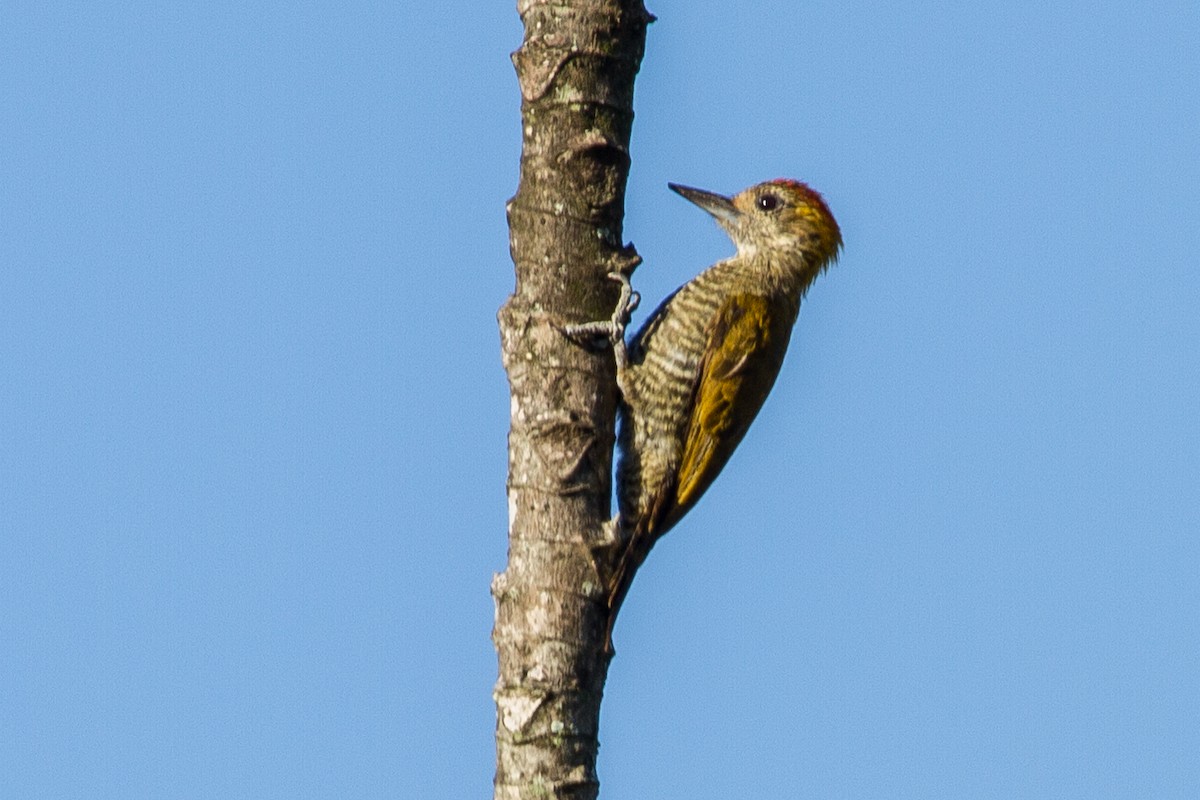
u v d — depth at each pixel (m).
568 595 10.77
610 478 11.42
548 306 11.31
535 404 11.16
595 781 10.56
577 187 11.38
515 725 10.50
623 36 11.52
